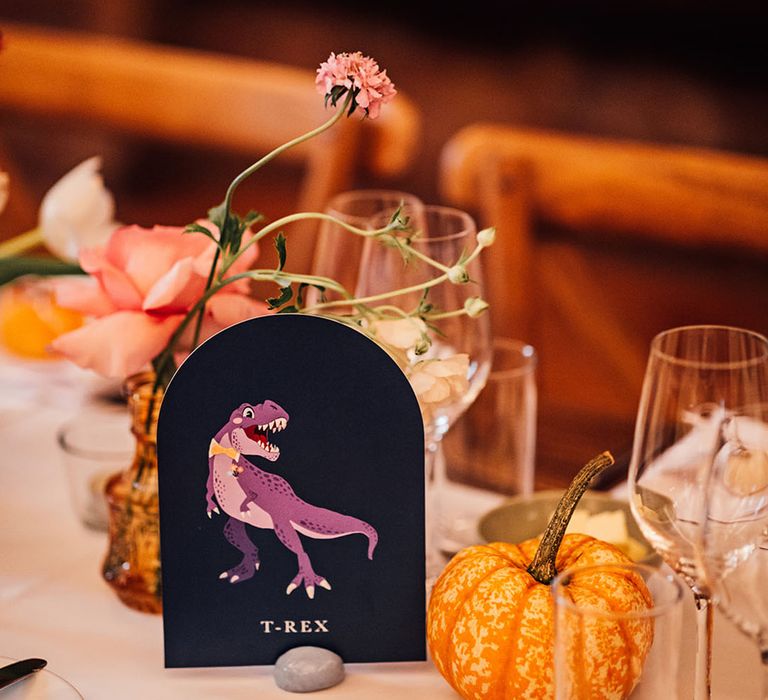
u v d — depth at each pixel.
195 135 2.38
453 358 0.93
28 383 1.45
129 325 0.92
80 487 1.13
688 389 0.82
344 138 2.14
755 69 3.40
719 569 0.74
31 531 1.14
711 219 1.93
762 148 3.44
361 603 0.89
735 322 2.99
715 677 0.88
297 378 0.86
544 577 0.82
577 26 3.54
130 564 0.98
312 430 0.86
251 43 3.95
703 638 0.80
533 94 3.66
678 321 3.02
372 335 0.88
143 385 1.00
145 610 0.98
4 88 2.54
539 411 1.51
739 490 0.73
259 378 0.85
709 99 3.47
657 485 0.82
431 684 0.88
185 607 0.89
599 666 0.73
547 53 3.61
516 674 0.79
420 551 0.88
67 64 2.48
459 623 0.81
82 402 1.41
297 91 2.26
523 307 1.97
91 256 0.93
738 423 0.76
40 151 3.74
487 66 3.68
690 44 3.43
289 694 0.87
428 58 3.74
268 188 3.47
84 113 2.49
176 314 0.94
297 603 0.89
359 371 0.86
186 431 0.86
